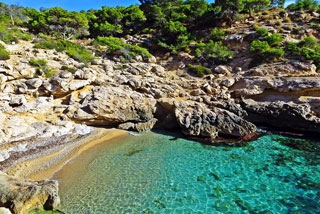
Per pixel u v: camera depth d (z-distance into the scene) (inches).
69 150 570.9
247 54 1219.9
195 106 823.1
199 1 1715.1
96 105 761.0
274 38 1142.3
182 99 939.3
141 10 2039.9
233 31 1425.9
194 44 1453.0
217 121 720.3
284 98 848.9
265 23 1425.9
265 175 446.6
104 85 914.1
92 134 700.7
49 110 738.2
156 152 575.2
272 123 801.6
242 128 700.7
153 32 1784.0
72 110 754.2
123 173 452.4
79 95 820.6
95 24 1742.1
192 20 1688.0
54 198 335.9
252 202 355.6
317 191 384.8
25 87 718.5
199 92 972.6
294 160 522.0
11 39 1033.5
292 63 973.2
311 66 919.7
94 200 356.8
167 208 339.9
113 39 1493.6
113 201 355.6
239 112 811.4
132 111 818.8
